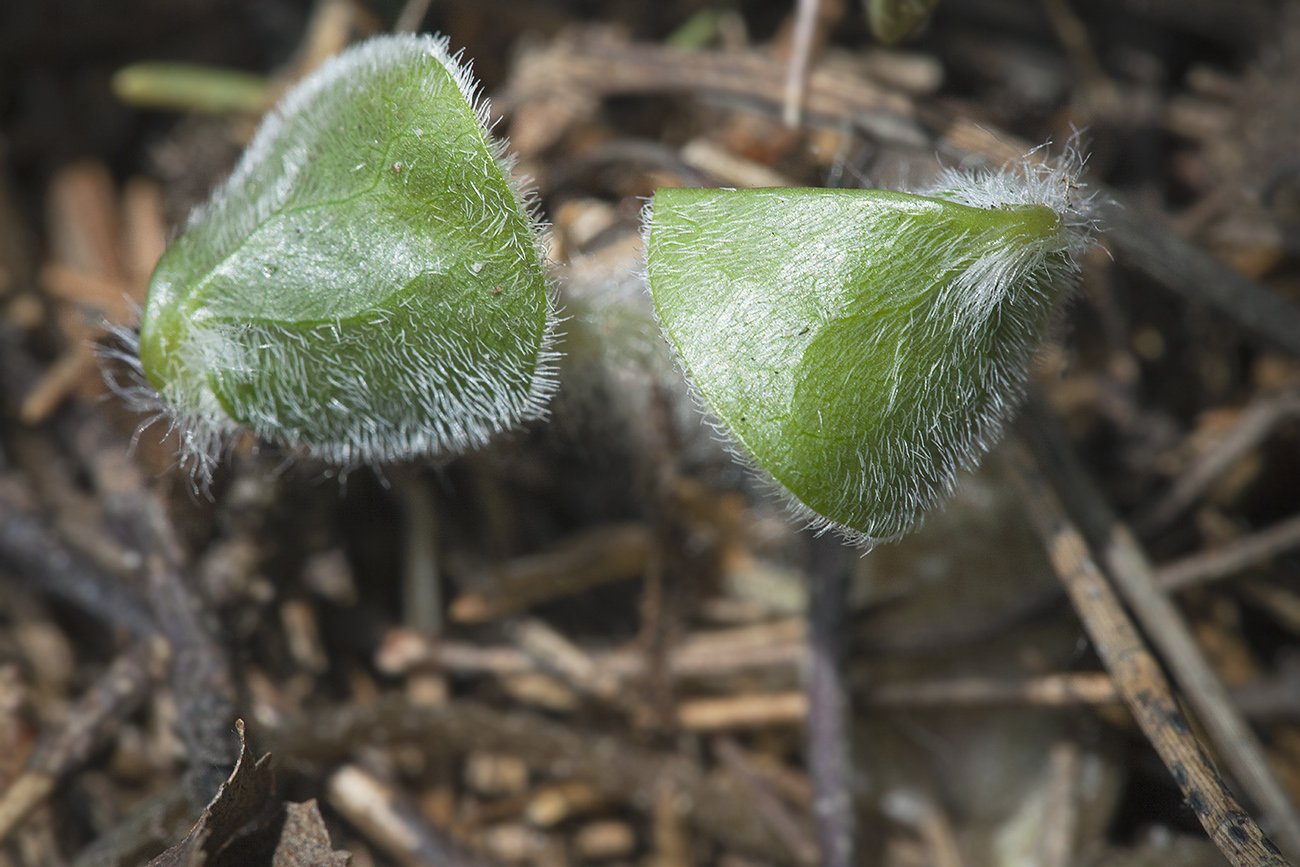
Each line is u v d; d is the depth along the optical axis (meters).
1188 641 0.14
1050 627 0.15
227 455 0.14
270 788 0.13
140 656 0.14
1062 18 0.17
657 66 0.16
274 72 0.17
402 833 0.14
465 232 0.13
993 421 0.13
